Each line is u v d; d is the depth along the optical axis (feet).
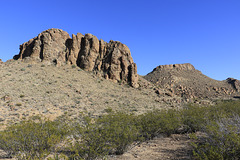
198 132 38.78
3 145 24.49
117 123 29.94
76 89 142.92
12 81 132.67
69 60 198.39
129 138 27.84
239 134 19.13
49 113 85.25
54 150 25.30
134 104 131.44
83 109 102.83
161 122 38.34
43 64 180.55
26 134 23.15
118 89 173.58
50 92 125.90
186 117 43.09
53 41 202.90
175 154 24.77
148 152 27.45
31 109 87.71
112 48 216.74
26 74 152.56
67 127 30.07
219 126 21.17
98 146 22.81
